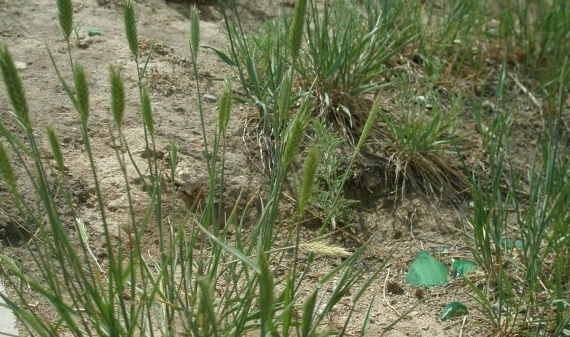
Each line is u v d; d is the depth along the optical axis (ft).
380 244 4.30
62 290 3.51
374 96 4.96
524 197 4.70
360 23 5.19
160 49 5.08
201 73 4.96
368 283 2.86
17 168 4.01
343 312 3.76
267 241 3.06
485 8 6.19
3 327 3.27
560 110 4.26
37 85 4.58
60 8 2.76
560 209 4.19
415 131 4.60
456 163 4.75
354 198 4.48
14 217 3.80
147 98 2.95
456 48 5.69
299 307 3.37
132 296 2.83
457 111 4.83
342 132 4.67
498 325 3.75
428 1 6.19
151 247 3.92
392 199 4.52
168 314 3.02
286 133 3.08
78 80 2.65
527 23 6.27
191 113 4.66
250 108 4.72
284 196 4.32
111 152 4.32
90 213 4.00
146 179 4.22
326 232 4.27
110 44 5.05
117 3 5.49
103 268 3.73
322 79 4.74
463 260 4.17
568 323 3.77
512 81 5.74
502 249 4.23
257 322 3.36
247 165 4.43
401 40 5.40
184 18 5.57
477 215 4.04
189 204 4.20
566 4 6.22
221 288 3.59
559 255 3.96
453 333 3.78
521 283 4.03
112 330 2.82
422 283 4.06
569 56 5.85
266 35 5.01
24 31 5.02
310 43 4.75
